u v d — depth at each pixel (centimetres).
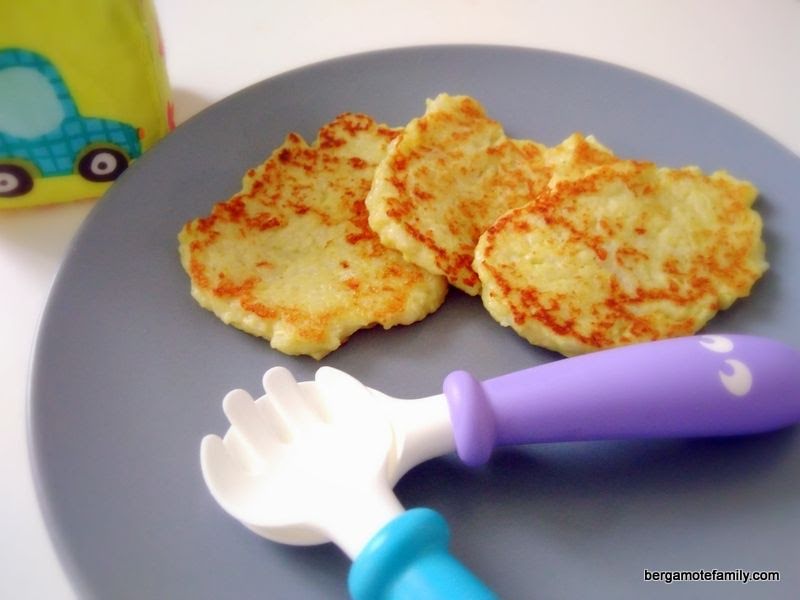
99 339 17
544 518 15
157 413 16
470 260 18
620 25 26
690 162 21
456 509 15
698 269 18
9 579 15
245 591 14
